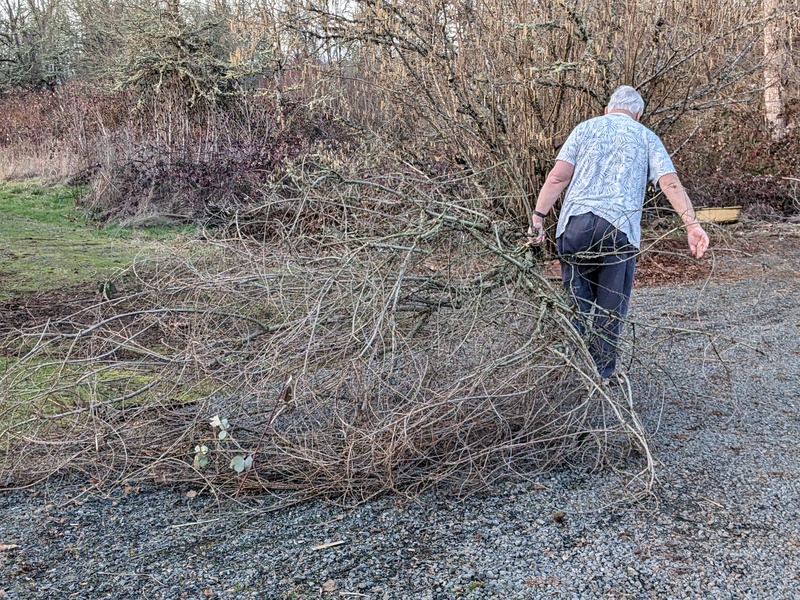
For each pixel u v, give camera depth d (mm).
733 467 3109
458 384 3000
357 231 3709
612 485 2949
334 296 3367
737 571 2330
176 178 10750
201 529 2654
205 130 12688
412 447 2879
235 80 14094
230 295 3521
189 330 3572
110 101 15883
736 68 8086
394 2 6238
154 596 2219
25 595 2219
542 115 6480
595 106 6461
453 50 6352
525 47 6242
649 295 6844
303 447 3008
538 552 2449
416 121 7332
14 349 4512
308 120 10828
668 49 6848
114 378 3549
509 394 2936
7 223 10211
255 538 2580
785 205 10516
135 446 3172
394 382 3234
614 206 3490
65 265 7566
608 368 3488
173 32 14867
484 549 2475
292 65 7105
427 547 2496
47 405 3488
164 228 10141
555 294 3281
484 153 6598
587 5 6430
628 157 3541
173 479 3035
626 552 2443
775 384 4266
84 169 12891
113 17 18438
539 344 3172
